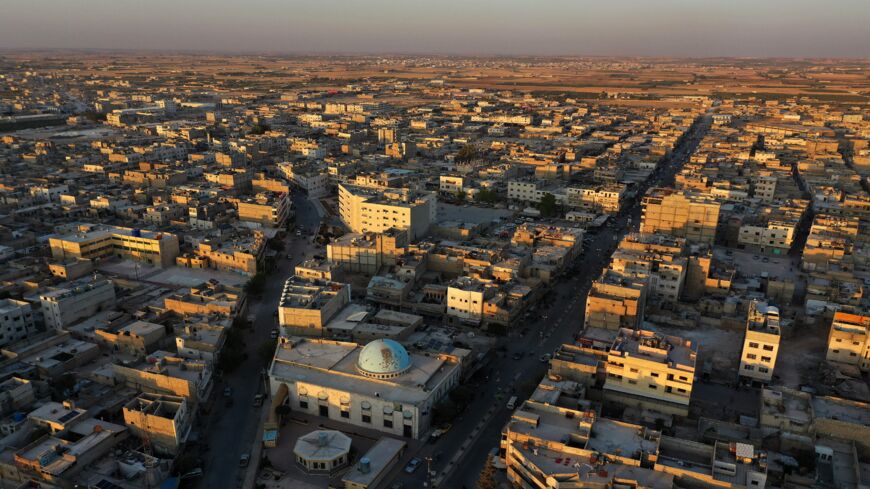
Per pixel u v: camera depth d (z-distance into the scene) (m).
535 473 191.88
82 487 196.12
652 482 184.25
